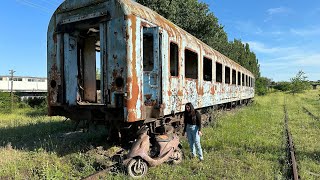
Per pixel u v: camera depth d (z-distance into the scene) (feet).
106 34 21.27
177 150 20.93
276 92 209.67
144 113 21.52
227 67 51.42
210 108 41.63
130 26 20.54
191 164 20.61
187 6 84.69
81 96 24.57
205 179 17.74
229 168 19.83
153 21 23.49
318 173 19.88
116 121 22.18
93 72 25.41
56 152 22.35
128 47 20.34
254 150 24.94
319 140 30.14
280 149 25.35
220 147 25.58
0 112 68.39
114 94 20.59
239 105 70.79
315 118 48.73
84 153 21.95
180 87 27.89
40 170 17.85
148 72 22.03
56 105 23.70
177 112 27.27
